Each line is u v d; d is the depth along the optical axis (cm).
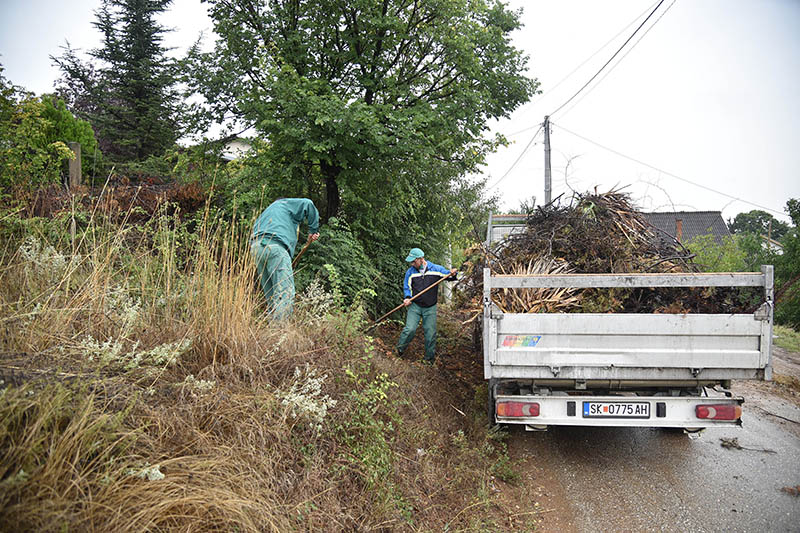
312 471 254
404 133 636
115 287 317
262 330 347
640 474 381
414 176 856
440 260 1037
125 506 181
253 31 733
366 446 299
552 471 385
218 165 789
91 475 186
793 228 1470
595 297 411
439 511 297
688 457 413
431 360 593
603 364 347
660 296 416
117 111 1816
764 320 338
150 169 933
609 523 312
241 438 242
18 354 223
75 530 160
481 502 307
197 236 416
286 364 318
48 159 547
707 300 400
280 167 701
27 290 282
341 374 345
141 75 1933
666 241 523
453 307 538
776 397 600
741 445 440
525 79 831
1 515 149
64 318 272
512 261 471
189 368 287
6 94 503
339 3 709
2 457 169
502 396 364
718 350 342
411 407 398
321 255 629
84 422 192
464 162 848
